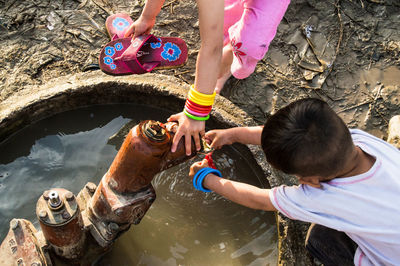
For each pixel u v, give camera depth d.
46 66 2.20
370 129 2.17
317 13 2.61
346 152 1.13
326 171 1.15
